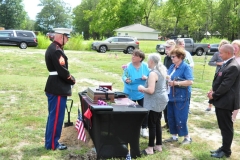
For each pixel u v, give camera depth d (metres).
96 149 4.19
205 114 7.14
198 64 19.84
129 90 5.27
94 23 65.38
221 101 4.18
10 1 77.81
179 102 4.80
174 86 4.79
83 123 4.83
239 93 4.26
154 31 56.75
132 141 4.23
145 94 4.48
